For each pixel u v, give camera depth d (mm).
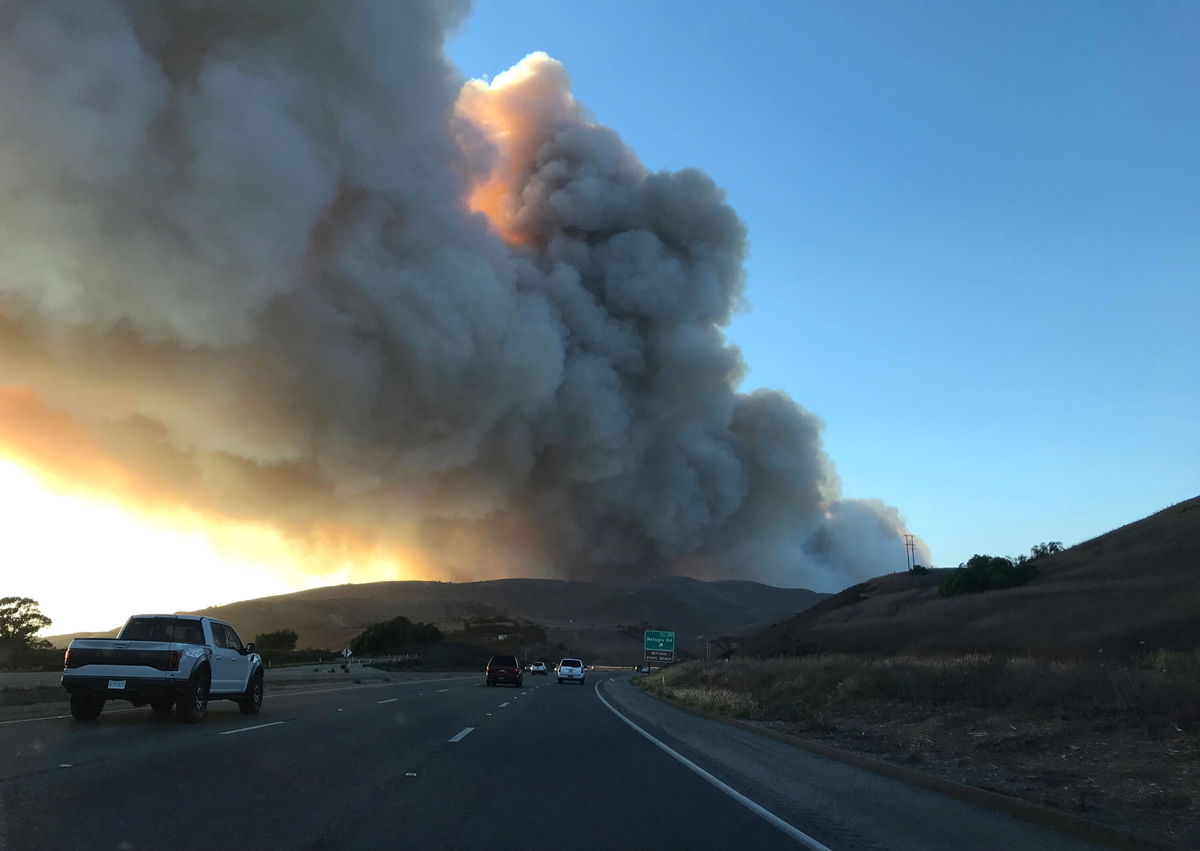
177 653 15273
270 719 17172
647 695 36188
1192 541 49844
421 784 9617
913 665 24172
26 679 26000
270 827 7191
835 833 7766
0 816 7219
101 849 6328
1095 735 12570
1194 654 16172
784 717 21562
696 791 9891
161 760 10641
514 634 118375
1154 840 7051
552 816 8078
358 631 120562
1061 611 45562
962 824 8359
